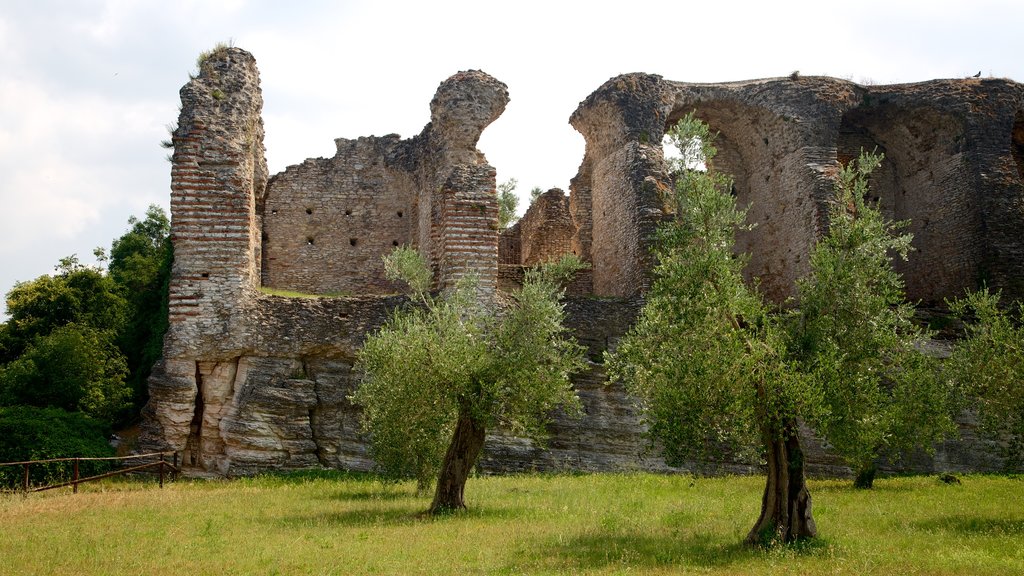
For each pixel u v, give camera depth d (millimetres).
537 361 18688
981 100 33812
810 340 15375
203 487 22453
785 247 33188
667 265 15711
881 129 35938
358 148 35375
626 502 19406
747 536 14586
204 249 26141
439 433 19188
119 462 24656
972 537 15266
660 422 14977
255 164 32812
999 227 32594
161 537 14453
